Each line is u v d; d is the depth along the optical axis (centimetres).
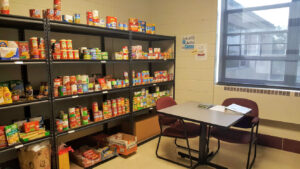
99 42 333
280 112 295
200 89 375
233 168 258
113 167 261
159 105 276
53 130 224
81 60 245
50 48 215
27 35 254
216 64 361
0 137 191
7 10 192
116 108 296
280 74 304
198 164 261
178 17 391
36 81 265
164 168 259
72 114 246
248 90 318
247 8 323
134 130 327
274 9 299
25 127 208
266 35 310
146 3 419
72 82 241
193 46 376
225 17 345
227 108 251
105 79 292
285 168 257
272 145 318
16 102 199
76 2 298
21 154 223
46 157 218
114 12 353
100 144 299
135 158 283
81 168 253
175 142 324
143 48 418
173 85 403
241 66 338
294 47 289
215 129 262
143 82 334
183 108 258
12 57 192
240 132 256
